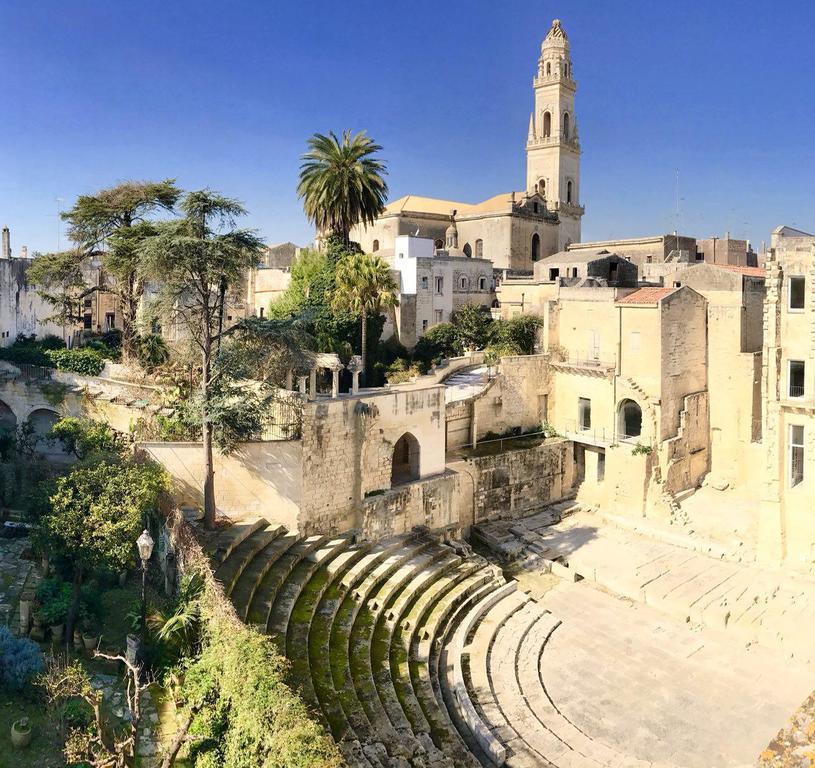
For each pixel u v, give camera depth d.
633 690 29.23
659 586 37.78
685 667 31.03
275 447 33.62
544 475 49.75
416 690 26.84
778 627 33.41
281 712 17.78
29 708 21.27
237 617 22.12
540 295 67.25
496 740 24.33
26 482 37.25
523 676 29.84
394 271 64.50
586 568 39.97
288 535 33.75
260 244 30.50
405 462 44.12
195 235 29.42
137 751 19.72
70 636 24.22
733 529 44.28
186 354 35.38
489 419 50.34
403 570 34.94
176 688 21.89
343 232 60.31
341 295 54.34
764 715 27.62
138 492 26.77
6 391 42.97
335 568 32.47
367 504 36.50
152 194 48.59
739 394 49.97
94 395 41.38
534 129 99.69
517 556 42.31
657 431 47.66
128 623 25.75
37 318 55.19
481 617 33.97
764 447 40.69
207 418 30.22
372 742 22.20
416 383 50.94
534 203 91.62
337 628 28.64
